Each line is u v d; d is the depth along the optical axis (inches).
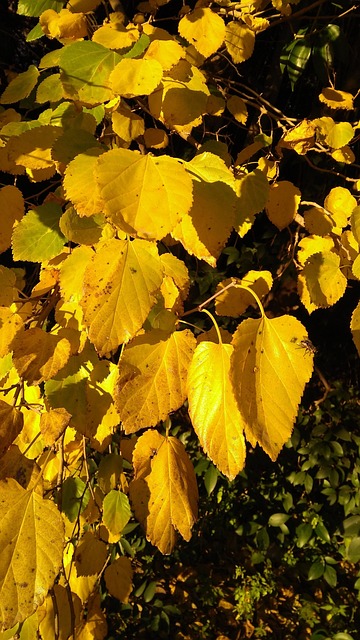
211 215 17.9
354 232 19.6
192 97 19.8
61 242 21.3
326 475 78.0
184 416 77.0
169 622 70.7
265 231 78.0
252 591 74.0
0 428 19.8
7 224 21.3
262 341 16.8
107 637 64.9
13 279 21.9
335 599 77.3
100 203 16.5
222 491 77.7
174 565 77.6
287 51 42.0
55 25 25.0
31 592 17.4
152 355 18.1
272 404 16.4
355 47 50.7
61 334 20.8
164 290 20.8
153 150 35.9
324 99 31.7
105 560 26.2
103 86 18.3
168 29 47.6
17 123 23.9
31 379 19.8
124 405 17.7
